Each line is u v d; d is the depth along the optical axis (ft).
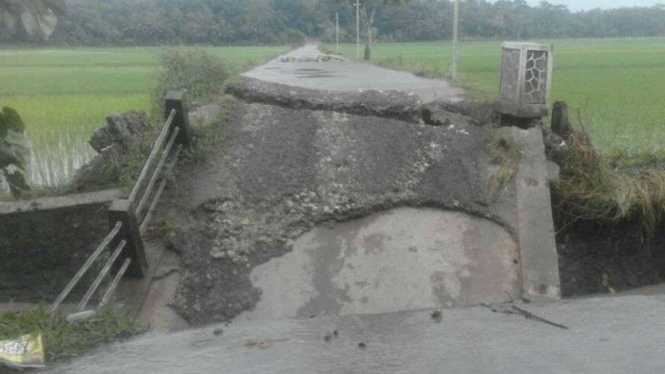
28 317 20.63
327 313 22.44
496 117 31.12
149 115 33.81
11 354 18.53
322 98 33.60
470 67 102.78
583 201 27.22
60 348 19.26
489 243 24.94
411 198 26.32
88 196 26.89
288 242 24.89
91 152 44.04
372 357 18.45
